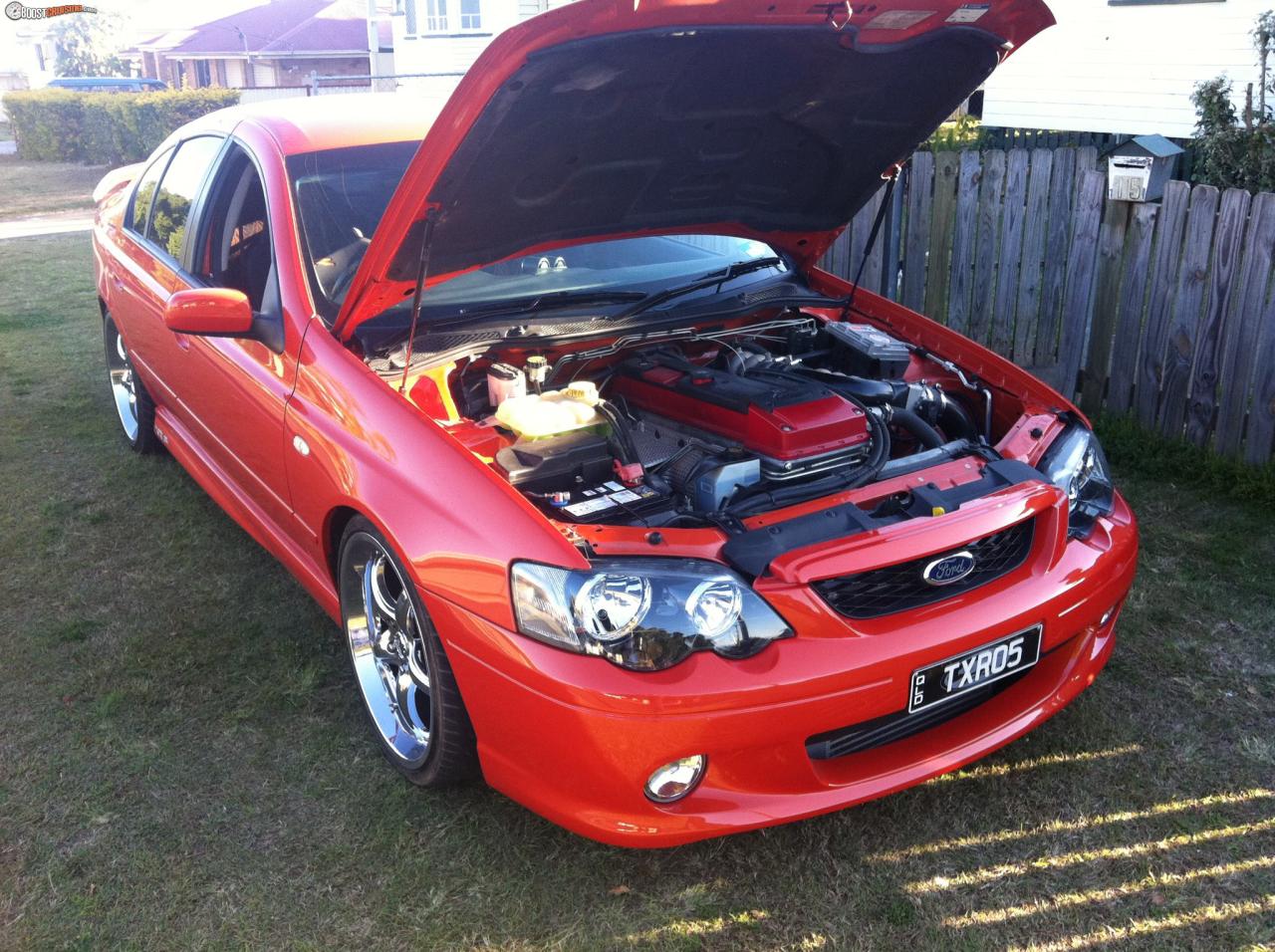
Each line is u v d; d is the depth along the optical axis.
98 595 3.73
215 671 3.26
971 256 5.31
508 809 2.68
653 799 2.19
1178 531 4.06
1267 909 2.32
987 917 2.33
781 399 2.76
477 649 2.28
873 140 3.11
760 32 2.41
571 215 2.92
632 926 2.32
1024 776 2.77
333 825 2.62
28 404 5.71
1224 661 3.24
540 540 2.22
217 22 39.72
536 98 2.31
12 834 2.59
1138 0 10.28
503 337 2.94
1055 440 2.91
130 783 2.77
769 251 3.74
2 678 3.24
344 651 3.37
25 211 15.16
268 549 3.54
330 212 3.23
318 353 2.88
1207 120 8.46
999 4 2.54
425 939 2.29
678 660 2.15
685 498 2.63
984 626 2.38
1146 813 2.63
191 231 3.81
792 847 2.54
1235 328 4.33
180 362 3.79
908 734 2.51
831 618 2.26
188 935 2.30
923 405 3.12
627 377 3.12
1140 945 2.24
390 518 2.47
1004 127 11.75
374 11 23.73
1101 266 4.83
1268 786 2.71
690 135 2.79
